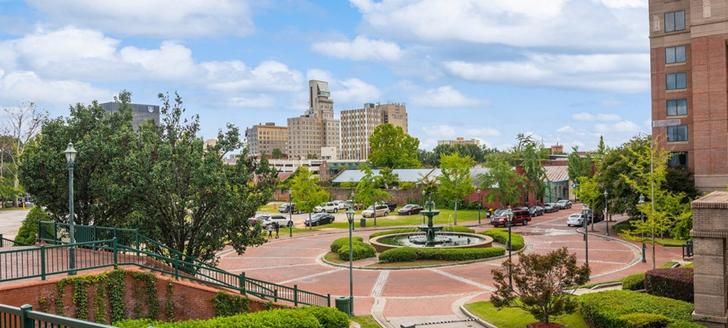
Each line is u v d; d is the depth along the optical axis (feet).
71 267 57.98
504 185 242.17
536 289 66.64
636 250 149.18
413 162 396.16
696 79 181.98
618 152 192.65
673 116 192.65
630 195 179.42
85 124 90.48
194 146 83.30
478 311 83.97
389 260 133.39
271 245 170.09
